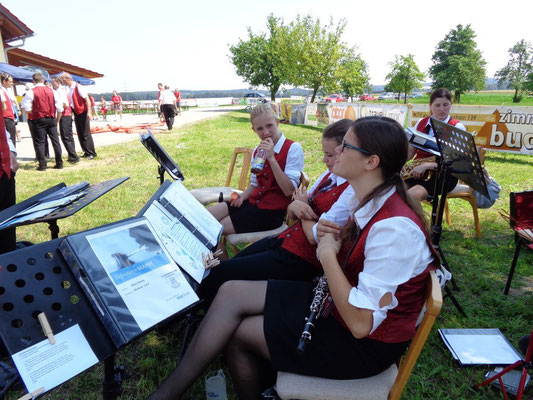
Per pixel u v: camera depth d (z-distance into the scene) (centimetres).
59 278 137
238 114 2642
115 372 208
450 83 5709
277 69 3033
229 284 174
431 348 248
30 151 949
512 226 307
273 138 285
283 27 2211
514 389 210
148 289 146
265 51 3134
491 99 5703
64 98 764
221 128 1556
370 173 143
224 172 710
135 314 136
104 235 149
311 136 1241
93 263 139
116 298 136
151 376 217
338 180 217
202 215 222
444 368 231
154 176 681
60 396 207
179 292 153
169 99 1451
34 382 115
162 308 144
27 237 414
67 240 140
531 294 312
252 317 161
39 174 695
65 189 243
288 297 165
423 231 135
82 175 691
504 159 829
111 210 499
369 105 1188
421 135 305
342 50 2088
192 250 188
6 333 119
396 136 138
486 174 390
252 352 161
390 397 145
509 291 317
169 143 1086
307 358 149
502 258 373
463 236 427
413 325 148
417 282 142
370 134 137
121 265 146
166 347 240
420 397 208
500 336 254
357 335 132
